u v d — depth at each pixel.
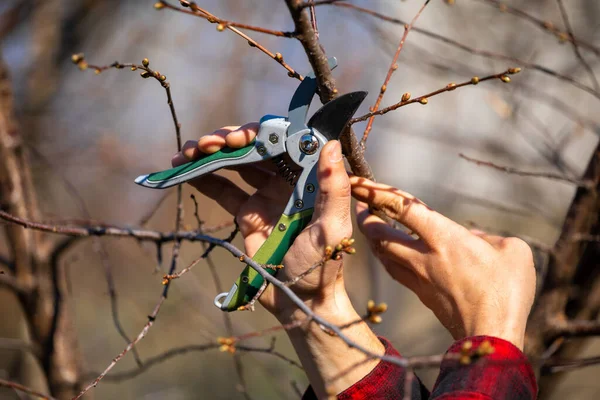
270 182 1.83
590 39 3.30
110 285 2.24
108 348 6.01
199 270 6.54
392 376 1.51
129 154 4.21
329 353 1.50
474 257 1.61
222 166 1.60
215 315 3.33
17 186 2.52
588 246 2.31
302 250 1.49
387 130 4.02
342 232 1.47
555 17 3.32
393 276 1.84
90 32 4.29
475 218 4.15
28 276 2.56
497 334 1.50
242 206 1.82
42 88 4.07
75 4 4.11
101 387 5.74
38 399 2.71
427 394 1.71
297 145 1.57
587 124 2.56
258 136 1.59
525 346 2.25
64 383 2.60
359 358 1.49
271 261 1.57
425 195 3.81
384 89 1.76
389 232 1.78
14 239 2.55
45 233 2.59
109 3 4.24
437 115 3.84
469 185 3.97
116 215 5.46
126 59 4.90
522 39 3.32
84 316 6.28
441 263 1.64
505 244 1.66
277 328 1.23
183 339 5.98
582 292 2.33
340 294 1.55
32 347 2.62
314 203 1.58
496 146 3.17
